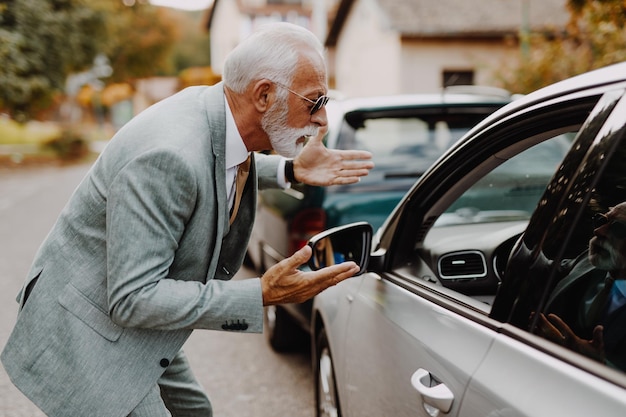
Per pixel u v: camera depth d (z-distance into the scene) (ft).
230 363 15.94
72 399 6.21
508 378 4.88
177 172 5.93
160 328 6.06
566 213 4.99
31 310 6.39
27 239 30.94
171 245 6.04
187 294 6.00
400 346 6.71
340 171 8.36
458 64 62.08
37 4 70.74
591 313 5.01
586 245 4.99
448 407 5.45
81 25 79.05
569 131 5.76
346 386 8.73
